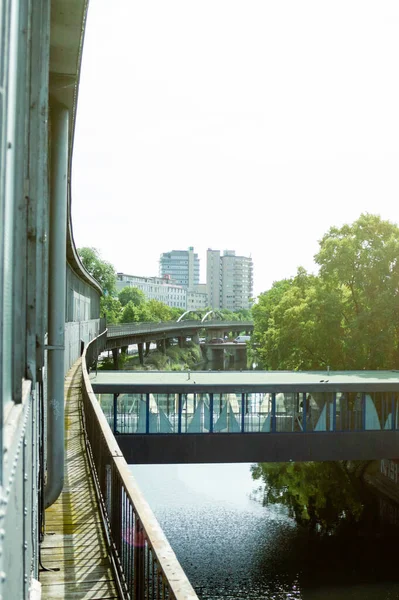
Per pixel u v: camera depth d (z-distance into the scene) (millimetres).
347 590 21688
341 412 25609
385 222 38188
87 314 43594
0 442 1488
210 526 28672
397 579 22953
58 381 8133
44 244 3861
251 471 40438
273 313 44031
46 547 6371
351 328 35938
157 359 90688
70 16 5742
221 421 24484
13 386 2098
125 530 4906
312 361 38500
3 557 1567
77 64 7012
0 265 1531
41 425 5961
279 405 25094
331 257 37531
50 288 8133
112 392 23625
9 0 1618
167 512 31031
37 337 3543
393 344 36281
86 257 101438
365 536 27609
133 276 181000
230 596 21016
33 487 3904
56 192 8094
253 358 76812
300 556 25094
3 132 1520
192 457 24109
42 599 5074
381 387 25781
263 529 28516
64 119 8000
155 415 24000
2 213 1540
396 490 30641
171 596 2369
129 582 4586
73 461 10188
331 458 25297
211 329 127438
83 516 7430
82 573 5668
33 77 3268
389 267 37094
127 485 4266
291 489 35406
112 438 6324
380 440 25734
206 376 27719
